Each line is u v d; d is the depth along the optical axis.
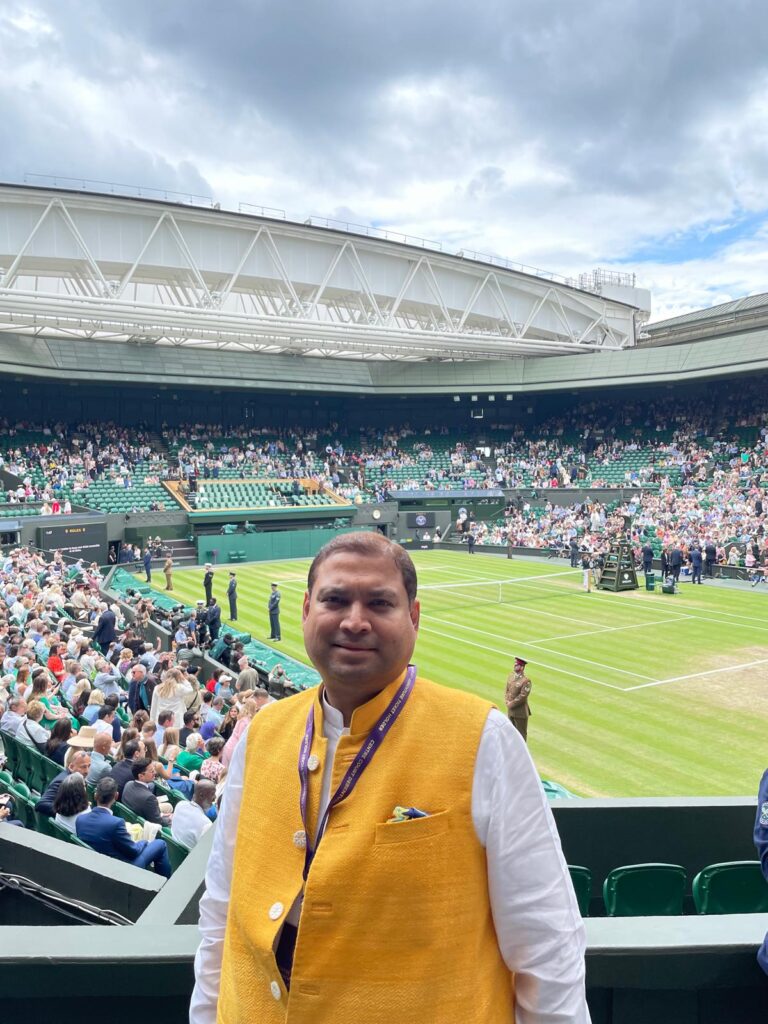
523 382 57.69
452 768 1.94
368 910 1.85
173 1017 2.84
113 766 9.06
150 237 39.34
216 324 43.38
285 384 55.00
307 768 2.10
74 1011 2.86
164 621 23.42
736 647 22.98
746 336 49.38
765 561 36.72
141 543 45.59
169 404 58.19
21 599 22.34
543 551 47.06
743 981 2.70
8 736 10.48
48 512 41.41
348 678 2.03
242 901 2.09
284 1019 1.95
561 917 1.90
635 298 63.66
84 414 55.16
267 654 22.34
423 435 64.75
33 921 5.08
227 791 2.36
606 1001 2.75
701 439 55.84
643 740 14.97
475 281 52.09
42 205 37.97
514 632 25.33
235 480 53.19
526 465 58.62
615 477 54.75
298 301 43.94
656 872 4.24
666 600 31.70
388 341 49.56
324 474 56.56
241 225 42.88
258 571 42.47
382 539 2.23
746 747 14.55
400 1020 1.82
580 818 4.80
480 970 1.88
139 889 4.67
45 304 37.00
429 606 30.30
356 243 46.38
